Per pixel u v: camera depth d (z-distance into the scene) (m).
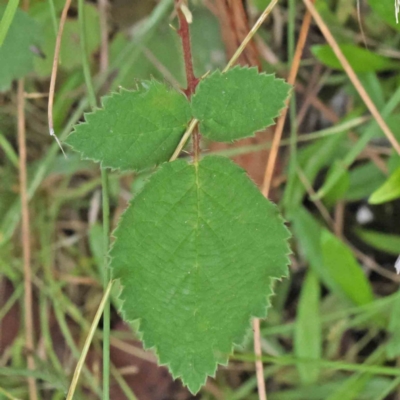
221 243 0.43
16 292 0.50
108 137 0.41
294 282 0.50
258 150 0.48
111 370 0.49
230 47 0.47
